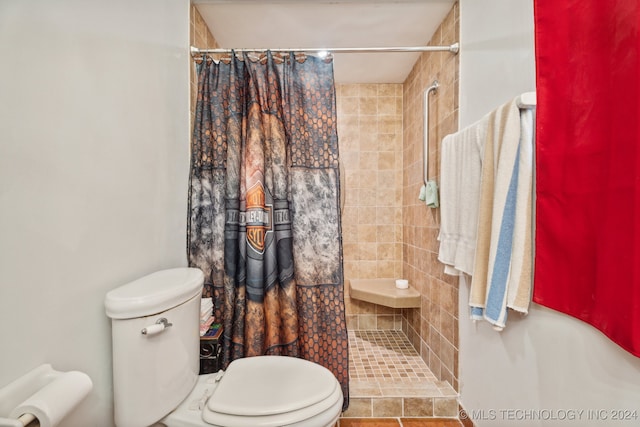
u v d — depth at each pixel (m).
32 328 0.55
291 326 1.23
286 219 1.24
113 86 0.78
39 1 0.56
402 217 2.27
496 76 1.03
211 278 1.26
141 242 0.92
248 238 1.20
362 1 1.35
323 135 1.28
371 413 1.31
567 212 0.68
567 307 0.69
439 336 1.53
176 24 1.16
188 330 0.87
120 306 0.70
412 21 1.51
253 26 1.52
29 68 0.54
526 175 0.79
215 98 1.27
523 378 0.89
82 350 0.67
